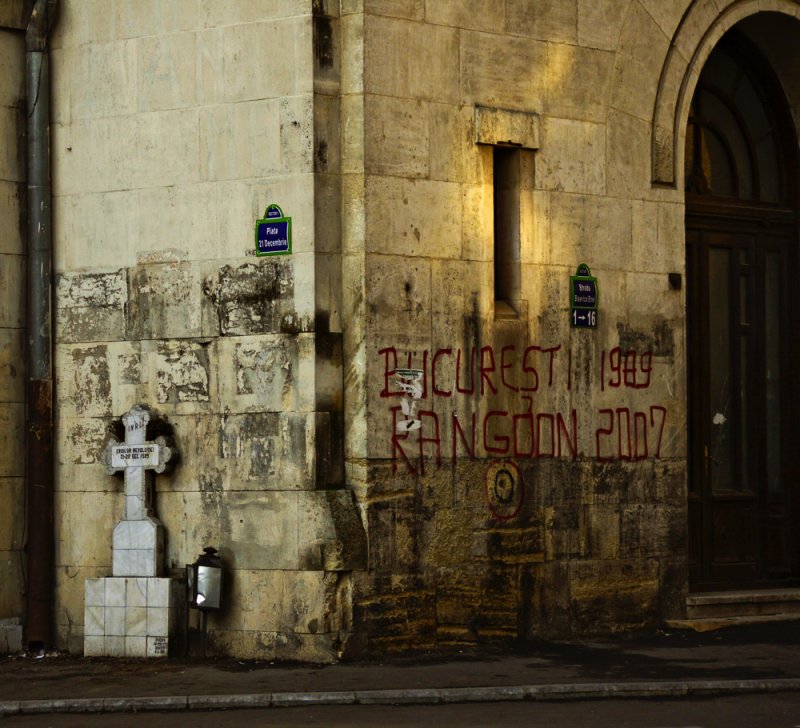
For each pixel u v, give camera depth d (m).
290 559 18.06
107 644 18.73
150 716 15.30
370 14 18.22
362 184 18.16
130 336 19.05
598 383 20.25
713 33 21.55
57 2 19.38
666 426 20.94
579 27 20.14
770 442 23.14
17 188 19.47
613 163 20.50
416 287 18.58
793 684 16.62
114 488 19.08
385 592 18.20
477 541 19.02
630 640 19.78
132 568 18.73
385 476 18.27
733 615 21.42
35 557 19.27
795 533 23.19
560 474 19.83
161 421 18.81
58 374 19.41
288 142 18.17
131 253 19.05
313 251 18.03
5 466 19.34
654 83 20.94
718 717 14.95
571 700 15.99
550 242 19.83
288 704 15.74
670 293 21.03
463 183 19.02
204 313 18.64
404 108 18.50
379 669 17.45
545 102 19.78
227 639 18.39
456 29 18.97
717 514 22.48
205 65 18.64
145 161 18.98
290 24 18.17
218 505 18.52
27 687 16.78
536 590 19.55
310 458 18.00
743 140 23.09
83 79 19.30
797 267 23.27
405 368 18.45
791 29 22.70
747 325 22.92
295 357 18.11
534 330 19.62
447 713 15.21
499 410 19.28
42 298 19.36
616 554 20.33
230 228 18.52
